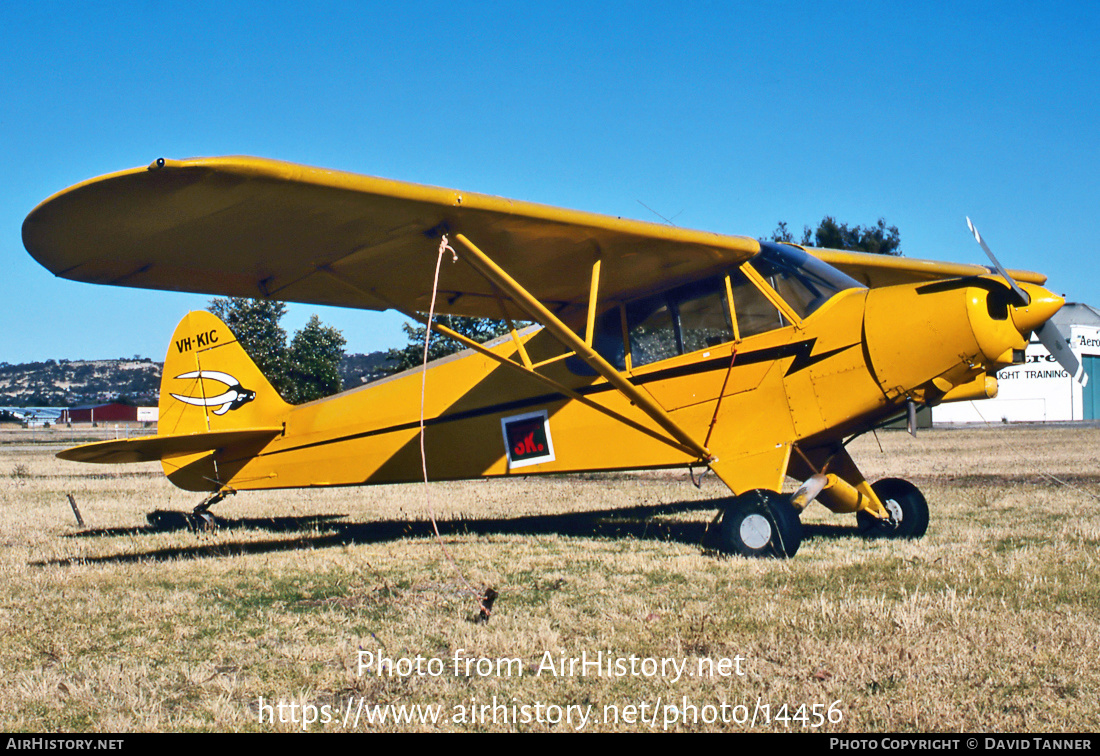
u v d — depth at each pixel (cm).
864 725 268
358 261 562
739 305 624
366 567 564
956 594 420
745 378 614
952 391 595
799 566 509
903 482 634
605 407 651
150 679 336
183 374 883
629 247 580
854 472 645
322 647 371
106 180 405
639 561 553
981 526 667
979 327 534
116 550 678
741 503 560
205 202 437
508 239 552
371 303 669
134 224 457
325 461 812
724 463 612
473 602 447
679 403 643
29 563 613
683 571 511
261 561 602
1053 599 404
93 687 324
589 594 458
